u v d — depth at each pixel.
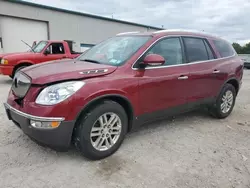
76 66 3.24
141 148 3.50
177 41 4.07
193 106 4.34
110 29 23.98
